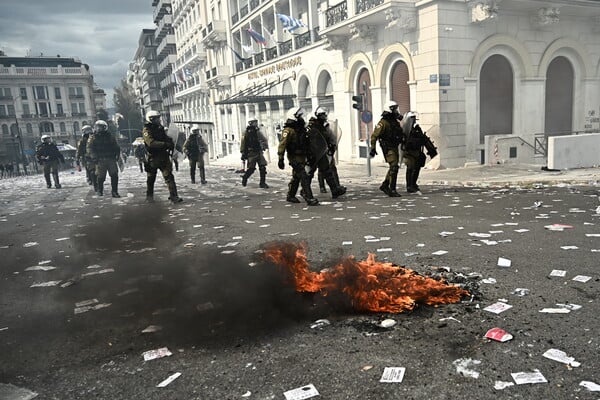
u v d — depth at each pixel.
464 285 3.66
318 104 23.22
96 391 2.46
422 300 3.36
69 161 47.38
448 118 14.96
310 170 8.64
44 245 6.13
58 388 2.51
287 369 2.57
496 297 3.39
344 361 2.61
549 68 17.12
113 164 11.61
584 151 12.43
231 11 36.97
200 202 9.72
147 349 2.91
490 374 2.38
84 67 88.38
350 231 5.91
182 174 20.61
